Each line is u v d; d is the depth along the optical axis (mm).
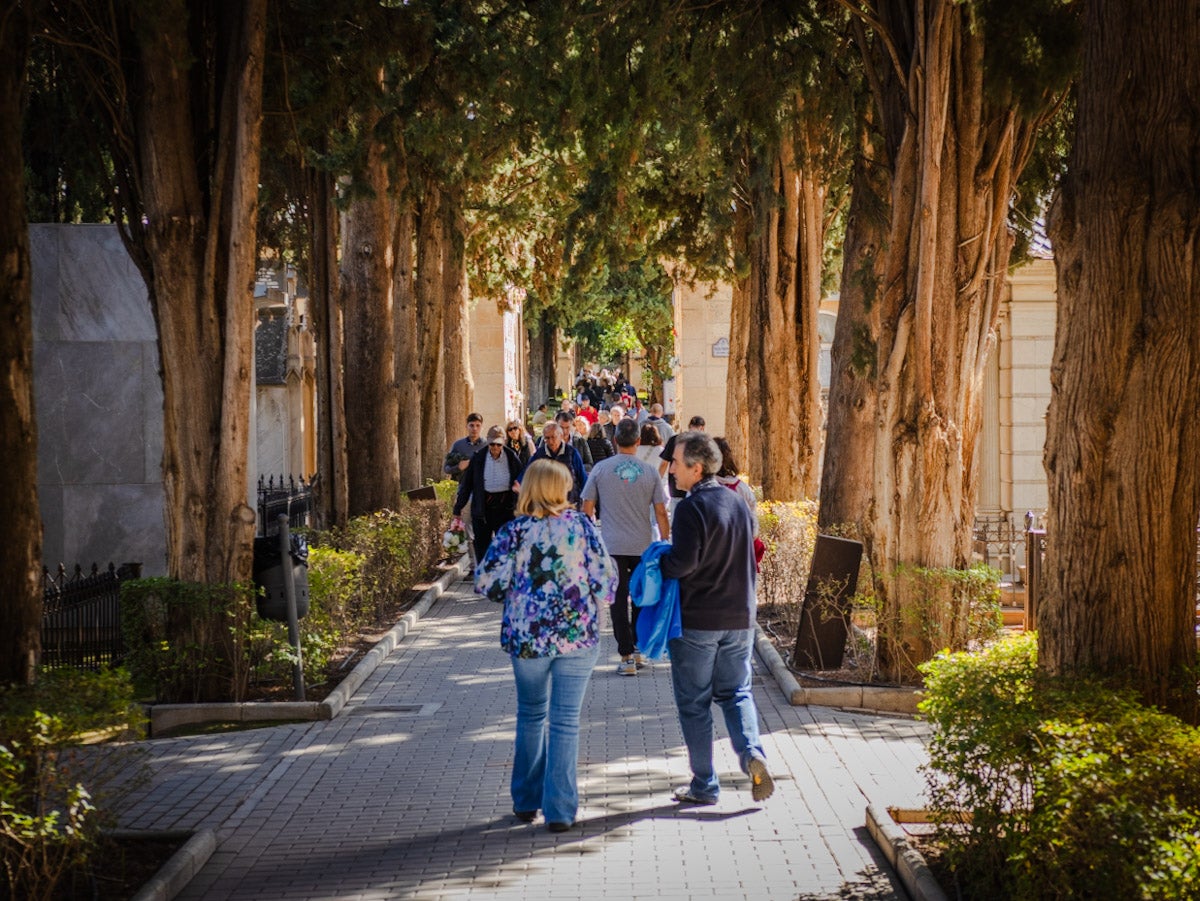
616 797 7844
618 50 12305
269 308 27641
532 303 35844
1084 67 6566
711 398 36125
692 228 22469
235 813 7637
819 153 15633
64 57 10883
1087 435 6414
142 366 15641
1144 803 4691
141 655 10438
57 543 15609
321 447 16359
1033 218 12844
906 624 10711
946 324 10820
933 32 10391
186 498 10617
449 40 13258
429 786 8188
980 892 5719
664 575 7410
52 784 5738
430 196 19547
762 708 10312
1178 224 6254
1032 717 5508
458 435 26703
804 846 6883
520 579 7238
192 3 10797
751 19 12336
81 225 15586
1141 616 6359
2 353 6805
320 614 11469
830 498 15492
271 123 12859
